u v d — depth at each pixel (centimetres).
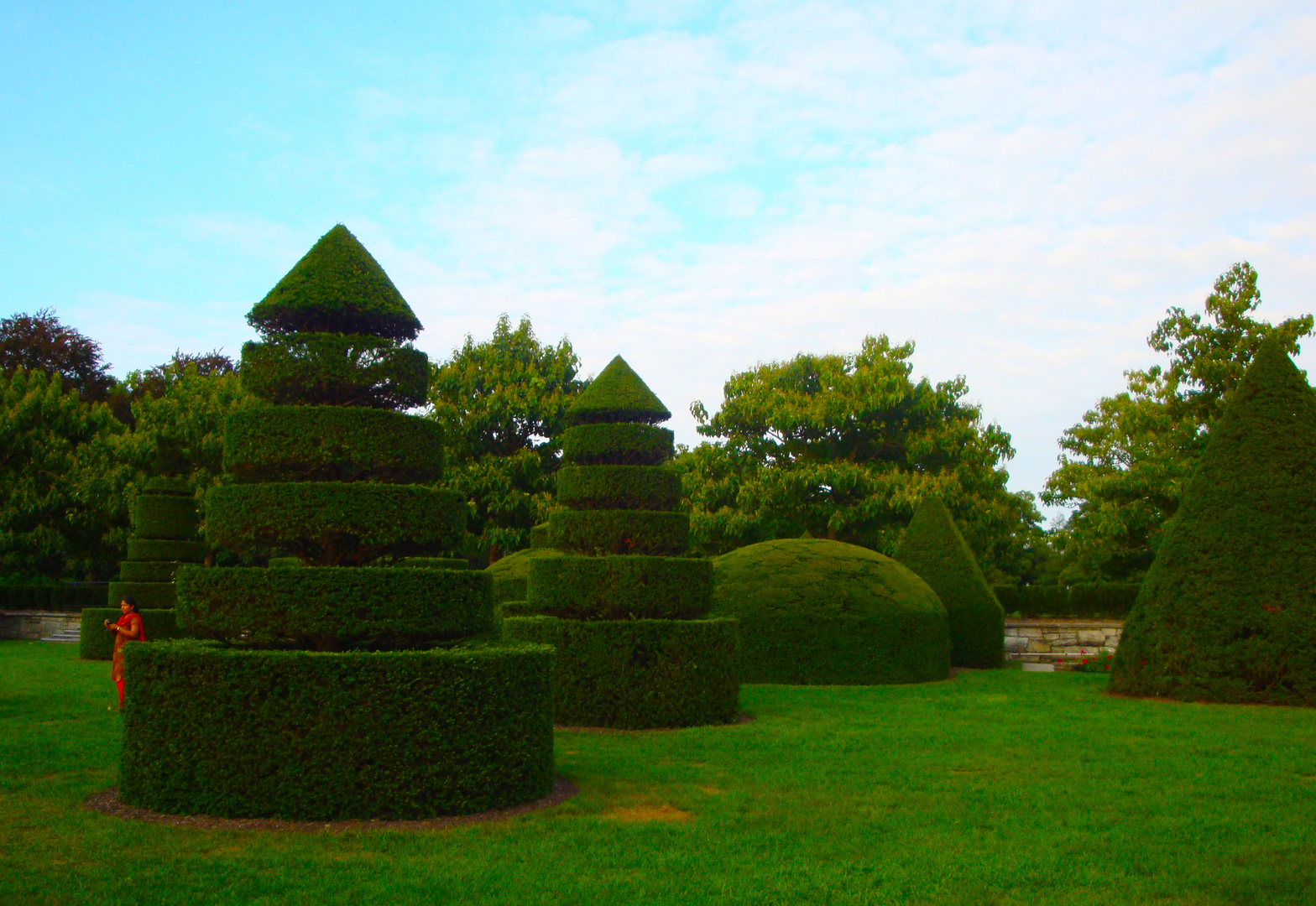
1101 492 2642
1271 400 1393
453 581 747
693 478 3262
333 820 661
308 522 735
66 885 520
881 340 3312
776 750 964
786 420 3048
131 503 2952
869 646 1633
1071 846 610
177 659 692
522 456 3306
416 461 799
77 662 2047
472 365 3416
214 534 769
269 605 705
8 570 3192
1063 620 2425
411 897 507
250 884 523
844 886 534
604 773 852
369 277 841
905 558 2078
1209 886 531
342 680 672
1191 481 1446
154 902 496
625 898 509
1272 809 711
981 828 662
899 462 3225
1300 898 512
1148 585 1441
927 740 1013
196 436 3167
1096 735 1044
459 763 689
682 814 710
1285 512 1345
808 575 1697
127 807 697
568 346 3712
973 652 1967
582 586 1216
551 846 609
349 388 805
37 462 3081
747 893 518
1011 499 3566
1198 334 2309
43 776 819
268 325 849
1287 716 1177
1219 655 1338
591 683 1166
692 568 1247
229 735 673
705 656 1166
